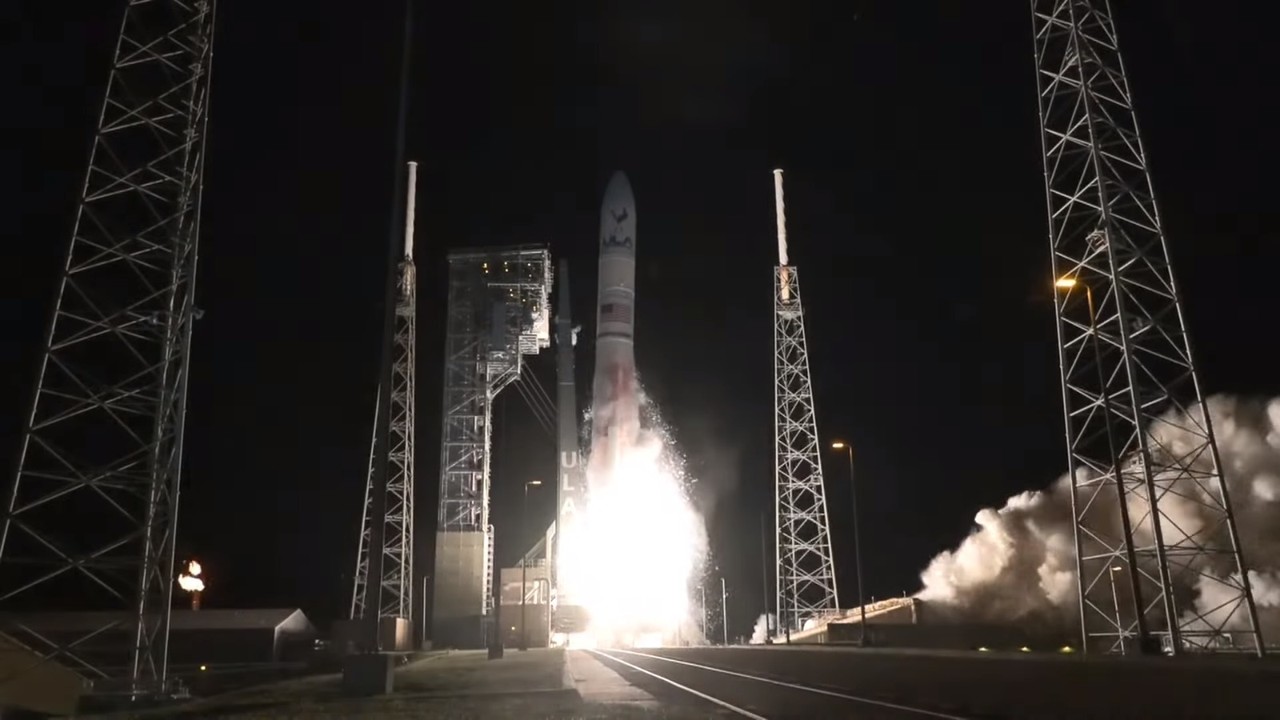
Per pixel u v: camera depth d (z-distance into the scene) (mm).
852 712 21891
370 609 28516
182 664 79250
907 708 23078
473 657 64562
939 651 31422
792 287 88125
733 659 52125
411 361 88688
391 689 28719
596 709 23219
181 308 36812
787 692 29328
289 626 84312
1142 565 50250
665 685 33406
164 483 35656
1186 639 49000
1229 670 16703
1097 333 42500
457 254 105688
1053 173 46625
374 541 28719
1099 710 19672
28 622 69000
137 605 34125
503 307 103438
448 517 99438
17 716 32438
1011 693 22688
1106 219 43031
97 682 33656
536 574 101625
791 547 83188
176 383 35875
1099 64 46188
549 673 38906
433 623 95875
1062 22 47594
